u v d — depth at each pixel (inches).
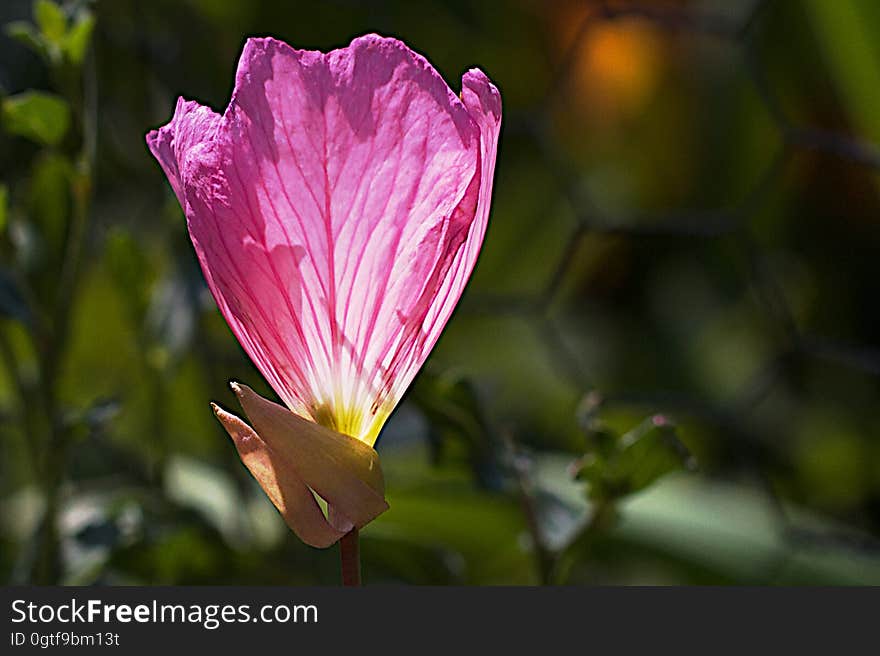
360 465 12.7
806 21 27.8
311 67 12.5
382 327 12.7
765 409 26.7
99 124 18.9
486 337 28.3
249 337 12.8
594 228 26.0
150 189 22.4
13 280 15.6
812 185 28.4
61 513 16.2
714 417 25.2
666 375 28.3
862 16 23.8
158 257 21.1
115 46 22.0
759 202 25.8
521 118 27.0
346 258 12.6
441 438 15.6
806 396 26.9
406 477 19.8
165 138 12.9
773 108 24.8
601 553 21.2
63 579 15.7
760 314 27.9
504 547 19.8
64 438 15.3
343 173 12.5
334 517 12.8
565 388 27.3
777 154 27.7
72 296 15.5
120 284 16.5
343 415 12.9
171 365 17.1
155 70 22.6
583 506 16.3
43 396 15.5
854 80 24.7
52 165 16.2
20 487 21.8
